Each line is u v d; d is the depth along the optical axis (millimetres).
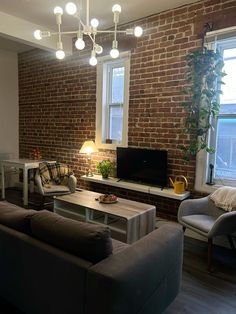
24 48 5121
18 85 5570
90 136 4371
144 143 3686
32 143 5395
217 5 2947
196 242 3078
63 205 3531
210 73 2908
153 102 3551
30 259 1614
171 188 3404
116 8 2043
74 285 1380
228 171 3113
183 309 1909
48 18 3668
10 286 1800
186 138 3273
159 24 3424
